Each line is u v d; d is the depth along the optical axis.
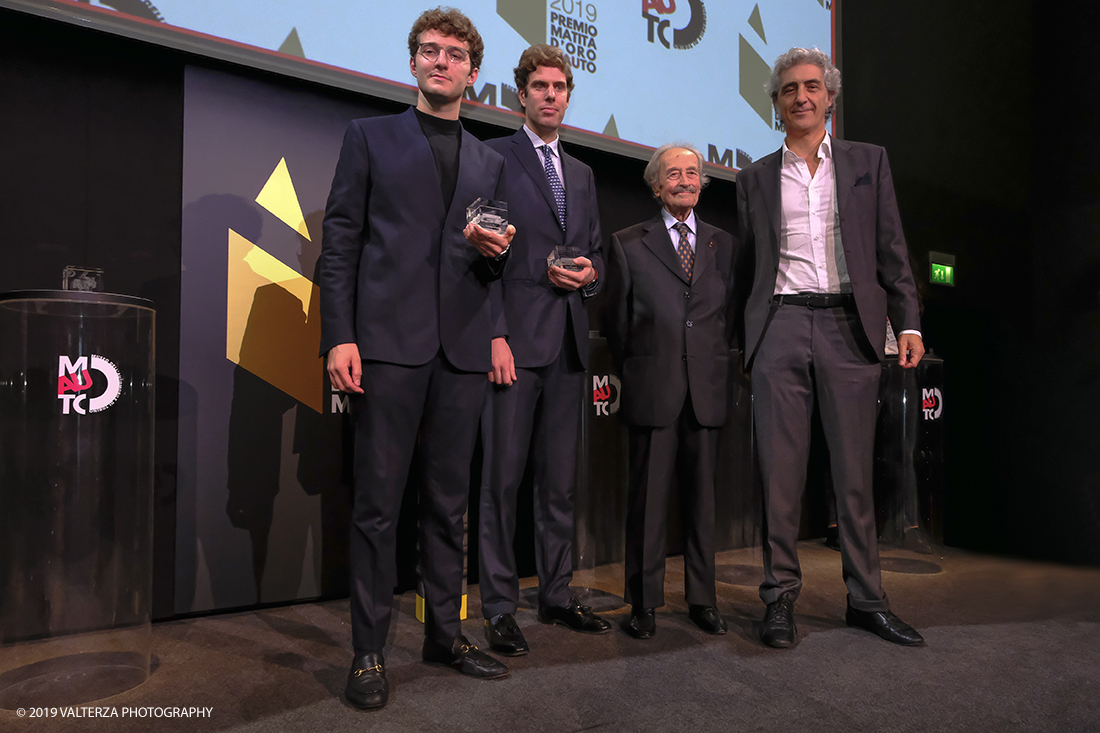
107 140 1.92
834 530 3.06
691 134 2.86
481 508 1.83
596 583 2.38
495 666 1.51
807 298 1.88
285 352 2.14
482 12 2.35
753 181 2.03
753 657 1.64
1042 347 3.11
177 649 1.70
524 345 1.82
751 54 3.06
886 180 1.93
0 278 1.77
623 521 2.59
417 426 1.49
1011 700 1.39
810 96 1.88
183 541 1.97
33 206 1.81
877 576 1.84
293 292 2.16
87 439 1.49
